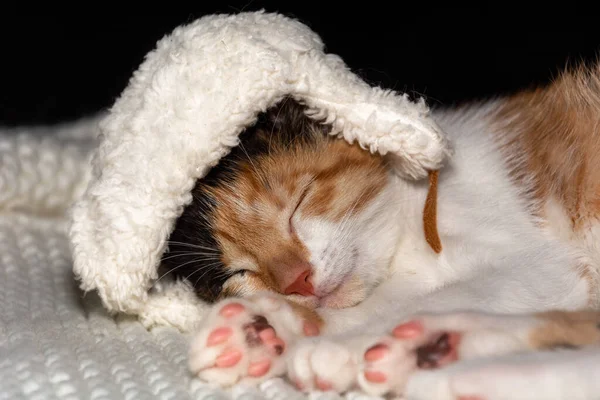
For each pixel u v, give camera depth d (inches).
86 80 27.3
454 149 16.2
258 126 16.2
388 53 27.9
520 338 12.8
